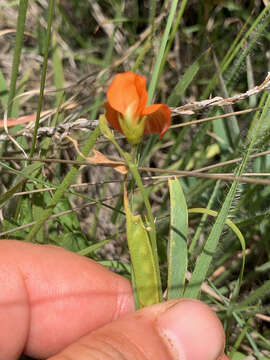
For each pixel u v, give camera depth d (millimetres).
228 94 154
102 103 163
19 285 121
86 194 181
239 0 174
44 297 124
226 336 129
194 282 108
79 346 99
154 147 182
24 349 130
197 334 103
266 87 119
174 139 185
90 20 199
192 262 139
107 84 181
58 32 194
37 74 191
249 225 149
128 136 92
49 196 145
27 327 123
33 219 143
